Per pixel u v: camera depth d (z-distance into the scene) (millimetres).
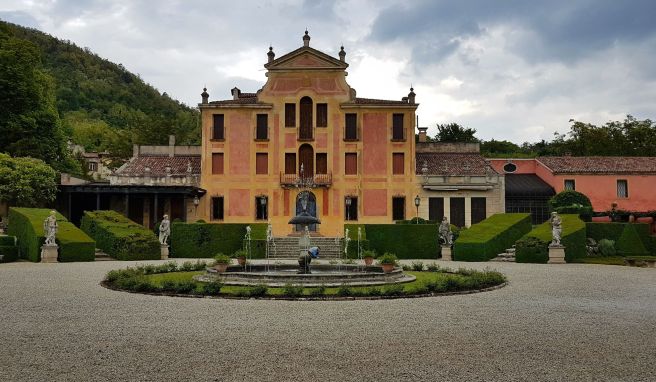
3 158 42844
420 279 23094
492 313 14281
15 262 32250
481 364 9297
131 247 35250
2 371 8773
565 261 33656
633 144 72750
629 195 52031
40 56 55156
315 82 51125
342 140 50688
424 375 8664
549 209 46000
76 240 33688
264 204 49656
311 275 20547
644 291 19047
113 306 15203
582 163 54281
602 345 10695
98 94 144000
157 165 53031
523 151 91250
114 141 95750
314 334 11586
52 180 44531
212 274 22078
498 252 36562
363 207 50375
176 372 8742
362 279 20750
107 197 50000
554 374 8773
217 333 11648
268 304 15844
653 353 10109
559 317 13695
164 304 15656
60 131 56781
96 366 9070
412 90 51031
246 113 50969
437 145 55656
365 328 12242
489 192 49969
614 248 36875
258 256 39312
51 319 13195
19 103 52062
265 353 9953
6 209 44750
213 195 50438
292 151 50719
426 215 50125
